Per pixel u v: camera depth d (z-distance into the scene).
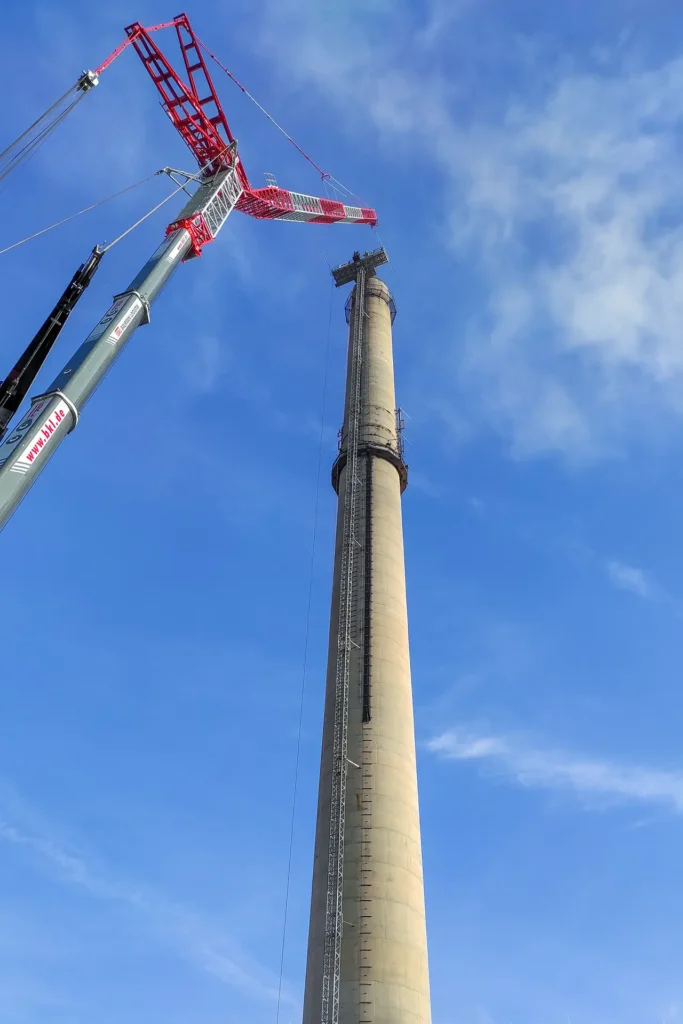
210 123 36.94
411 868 31.52
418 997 28.72
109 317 24.12
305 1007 29.39
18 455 19.98
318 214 56.62
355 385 48.75
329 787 33.59
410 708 36.47
